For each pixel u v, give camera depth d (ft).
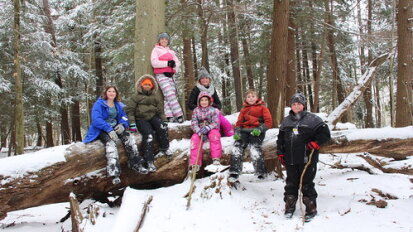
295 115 15.16
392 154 18.01
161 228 13.10
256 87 74.84
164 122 17.25
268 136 17.88
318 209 15.33
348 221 13.58
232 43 59.57
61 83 59.16
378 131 17.72
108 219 14.64
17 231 16.72
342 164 24.27
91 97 59.41
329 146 17.43
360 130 18.06
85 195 16.60
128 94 53.06
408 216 13.83
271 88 22.13
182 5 33.17
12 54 49.11
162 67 20.34
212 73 68.90
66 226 16.69
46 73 55.26
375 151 17.65
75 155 15.48
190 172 17.06
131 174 17.20
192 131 18.66
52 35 58.90
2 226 17.74
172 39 37.09
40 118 54.44
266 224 13.66
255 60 51.55
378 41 39.86
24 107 52.90
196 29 36.88
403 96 28.40
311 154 14.15
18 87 35.22
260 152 16.62
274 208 15.48
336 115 22.66
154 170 16.34
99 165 16.15
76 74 55.06
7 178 14.48
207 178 16.93
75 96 61.72
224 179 15.98
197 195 15.28
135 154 16.07
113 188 17.20
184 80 48.06
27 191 14.85
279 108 20.77
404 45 28.45
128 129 16.81
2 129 57.62
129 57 38.19
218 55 75.05
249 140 16.88
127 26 34.63
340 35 53.93
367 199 16.17
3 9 48.29
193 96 19.36
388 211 14.46
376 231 12.50
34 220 19.07
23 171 14.74
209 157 17.39
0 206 14.65
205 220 13.64
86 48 61.16
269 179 20.20
